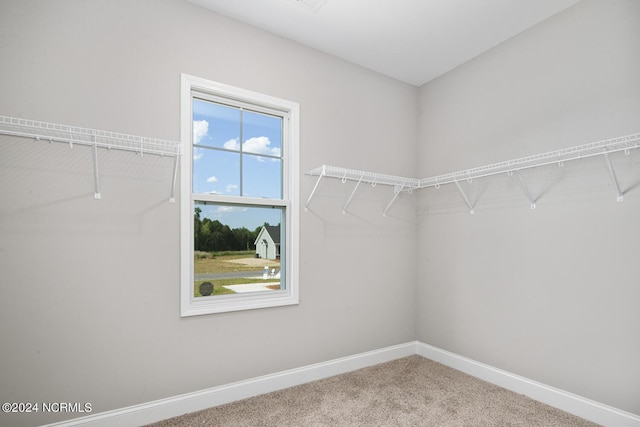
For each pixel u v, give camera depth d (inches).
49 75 66.4
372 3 81.8
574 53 81.9
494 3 81.6
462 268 107.3
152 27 77.4
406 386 93.7
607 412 73.1
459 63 110.7
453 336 109.3
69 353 66.9
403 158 121.9
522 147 92.5
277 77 94.9
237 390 85.1
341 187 106.5
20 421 62.9
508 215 95.0
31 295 64.0
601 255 75.8
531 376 87.8
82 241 68.6
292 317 95.2
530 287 89.0
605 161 75.8
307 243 98.8
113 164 72.2
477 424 74.4
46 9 66.6
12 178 63.0
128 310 72.8
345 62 108.7
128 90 74.2
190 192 81.4
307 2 81.8
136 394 73.2
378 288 113.5
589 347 77.2
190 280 80.7
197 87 83.1
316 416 77.4
